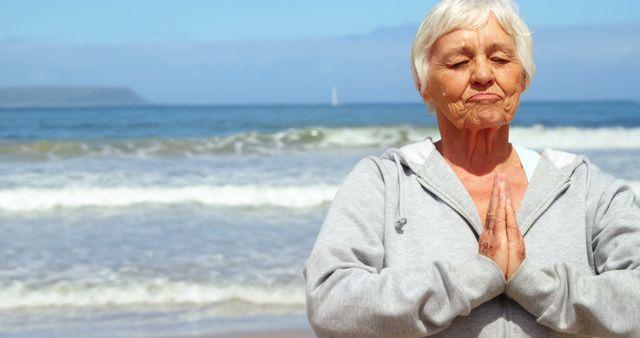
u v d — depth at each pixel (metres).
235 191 13.27
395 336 1.99
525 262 2.02
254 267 8.60
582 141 25.72
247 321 6.94
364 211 2.23
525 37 2.19
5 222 11.25
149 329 6.71
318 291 2.08
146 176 15.39
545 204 2.19
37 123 37.75
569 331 2.04
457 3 2.16
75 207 12.43
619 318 2.02
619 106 83.94
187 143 19.98
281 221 11.50
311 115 55.56
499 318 2.10
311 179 15.17
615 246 2.15
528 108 76.88
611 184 2.28
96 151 18.80
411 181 2.24
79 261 8.86
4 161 17.25
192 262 8.80
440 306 1.96
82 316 7.11
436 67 2.20
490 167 2.28
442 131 2.31
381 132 23.59
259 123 38.69
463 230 2.17
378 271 2.19
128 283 7.96
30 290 7.73
